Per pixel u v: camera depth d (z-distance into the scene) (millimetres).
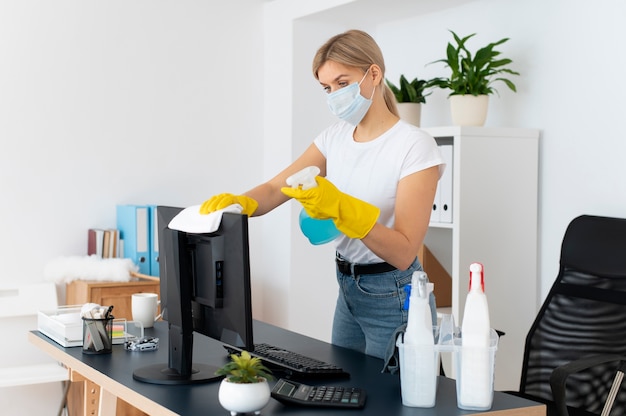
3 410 3846
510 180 3564
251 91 4586
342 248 2195
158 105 4270
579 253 2947
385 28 4543
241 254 1770
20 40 3859
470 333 1693
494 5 3863
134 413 3576
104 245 3967
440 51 4191
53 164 3961
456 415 1648
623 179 3311
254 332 2529
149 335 2512
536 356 2916
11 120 3852
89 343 2229
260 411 1666
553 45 3586
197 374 1955
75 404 3652
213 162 4465
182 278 1946
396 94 3920
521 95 3730
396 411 1673
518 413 1710
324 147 2387
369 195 2170
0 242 3842
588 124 3445
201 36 4398
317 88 4520
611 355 2533
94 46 4059
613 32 3338
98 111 4082
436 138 3891
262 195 2289
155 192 4270
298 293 4477
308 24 4461
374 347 2197
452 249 3861
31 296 3795
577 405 2805
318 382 1904
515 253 3588
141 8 4195
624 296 2787
